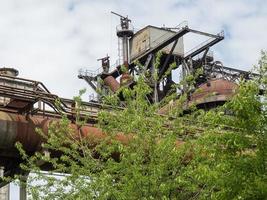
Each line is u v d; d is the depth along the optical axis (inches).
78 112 945.5
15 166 1108.5
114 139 855.7
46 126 1039.6
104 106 893.8
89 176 830.5
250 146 678.5
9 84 1112.8
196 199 796.6
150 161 799.1
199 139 730.8
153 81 920.3
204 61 2536.9
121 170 802.8
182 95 866.1
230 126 697.0
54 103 1051.9
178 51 2551.7
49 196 847.1
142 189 773.9
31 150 1058.1
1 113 1035.3
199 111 854.5
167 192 778.8
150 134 808.9
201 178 686.5
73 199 820.6
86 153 900.0
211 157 724.0
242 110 682.2
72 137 898.7
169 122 845.2
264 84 711.1
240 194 641.0
